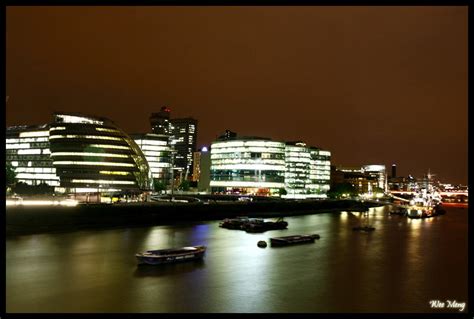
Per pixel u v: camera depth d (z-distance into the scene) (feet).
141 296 193.26
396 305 191.31
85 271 234.58
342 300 195.93
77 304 181.78
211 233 412.98
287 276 234.99
